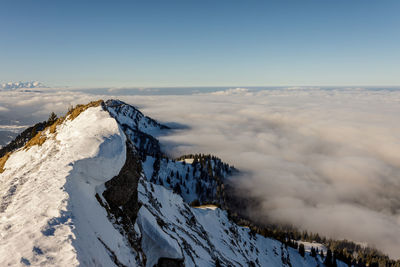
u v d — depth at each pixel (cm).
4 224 1653
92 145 2842
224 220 9744
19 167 3625
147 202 4412
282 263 10588
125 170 3055
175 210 6297
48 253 1383
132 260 2272
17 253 1341
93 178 2550
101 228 2070
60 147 3153
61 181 2142
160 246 3003
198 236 5769
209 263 4388
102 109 4069
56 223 1648
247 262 7356
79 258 1391
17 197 2047
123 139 3266
